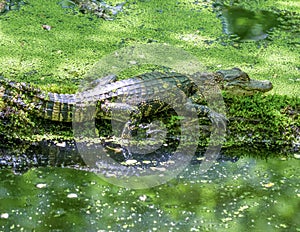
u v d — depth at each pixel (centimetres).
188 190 816
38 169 841
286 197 813
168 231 731
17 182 809
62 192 791
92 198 783
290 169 884
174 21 1378
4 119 904
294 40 1327
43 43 1219
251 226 750
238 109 978
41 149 885
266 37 1333
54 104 911
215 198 802
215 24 1379
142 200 786
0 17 1320
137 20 1367
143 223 742
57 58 1159
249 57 1229
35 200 771
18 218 734
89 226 729
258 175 863
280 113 974
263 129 953
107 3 1437
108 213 756
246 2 1530
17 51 1172
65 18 1347
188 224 746
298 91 1089
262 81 1045
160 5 1462
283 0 1568
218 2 1514
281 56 1245
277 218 769
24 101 914
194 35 1312
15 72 1083
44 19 1330
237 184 838
